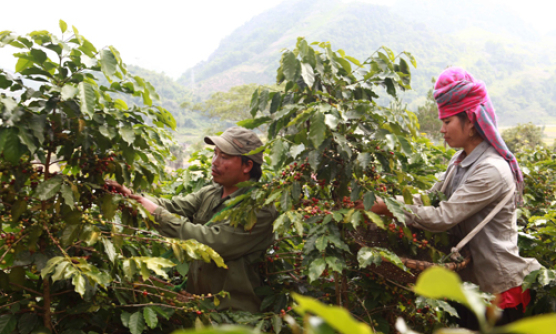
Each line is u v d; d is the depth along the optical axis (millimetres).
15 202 1973
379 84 2639
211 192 2879
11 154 1818
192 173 4133
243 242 2480
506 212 2389
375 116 2408
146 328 2139
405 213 2348
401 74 2633
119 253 2254
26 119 1903
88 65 1941
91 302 2074
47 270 1729
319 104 2312
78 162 2191
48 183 1934
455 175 2602
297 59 2387
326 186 2668
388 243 2580
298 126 2471
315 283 2674
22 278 1968
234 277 2510
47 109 1940
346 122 2426
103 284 1806
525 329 374
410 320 2717
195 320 2207
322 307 431
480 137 2490
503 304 2396
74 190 1958
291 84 2535
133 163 2295
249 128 2725
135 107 2230
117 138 2176
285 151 2395
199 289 2586
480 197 2311
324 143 2363
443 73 2514
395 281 2578
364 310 2629
